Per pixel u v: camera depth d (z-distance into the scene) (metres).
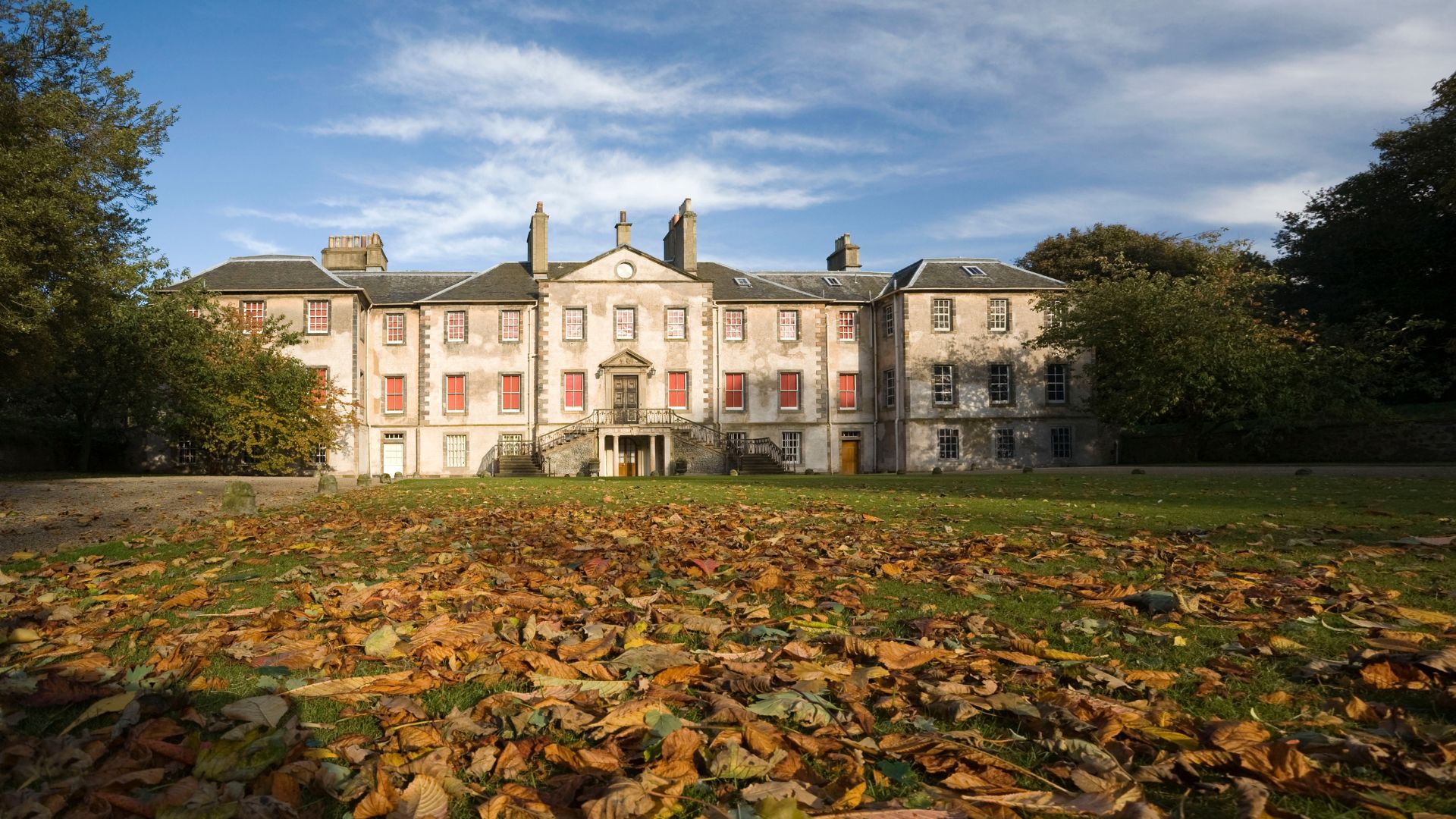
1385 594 3.91
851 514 9.14
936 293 36.91
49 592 4.43
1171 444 36.34
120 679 2.71
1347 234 35.75
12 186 16.17
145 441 33.12
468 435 35.81
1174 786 1.92
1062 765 1.97
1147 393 30.47
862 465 38.66
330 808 1.83
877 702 2.45
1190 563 5.13
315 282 34.34
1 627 3.35
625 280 36.41
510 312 36.38
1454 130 29.97
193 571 5.29
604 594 4.14
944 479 22.06
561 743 2.15
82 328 20.38
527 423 35.91
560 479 24.34
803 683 2.55
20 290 16.12
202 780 1.88
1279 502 10.55
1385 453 28.45
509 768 1.98
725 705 2.31
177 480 22.81
